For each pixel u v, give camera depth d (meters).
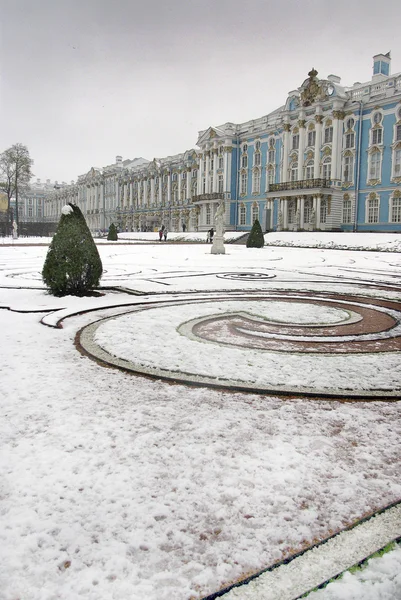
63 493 2.58
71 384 4.36
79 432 3.34
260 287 11.77
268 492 2.60
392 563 2.08
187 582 1.97
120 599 1.88
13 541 2.20
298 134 51.81
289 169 53.22
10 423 3.48
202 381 4.40
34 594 1.90
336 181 48.16
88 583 1.96
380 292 11.43
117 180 90.44
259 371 4.75
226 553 2.14
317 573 2.03
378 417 3.67
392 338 6.42
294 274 15.71
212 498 2.55
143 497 2.55
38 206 135.38
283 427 3.46
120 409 3.77
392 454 3.06
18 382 4.39
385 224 45.19
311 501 2.53
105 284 11.92
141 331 6.54
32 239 55.59
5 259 21.33
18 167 70.00
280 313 8.13
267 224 54.53
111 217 93.56
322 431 3.40
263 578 2.00
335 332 6.77
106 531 2.28
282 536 2.25
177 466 2.88
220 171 62.38
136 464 2.89
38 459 2.95
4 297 9.61
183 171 72.81
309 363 5.08
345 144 47.78
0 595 1.89
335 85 48.06
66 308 8.31
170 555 2.12
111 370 4.81
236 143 61.22
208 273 15.21
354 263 22.45
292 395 4.15
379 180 45.34
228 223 61.38
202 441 3.21
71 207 10.05
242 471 2.82
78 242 9.84
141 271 15.85
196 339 6.11
